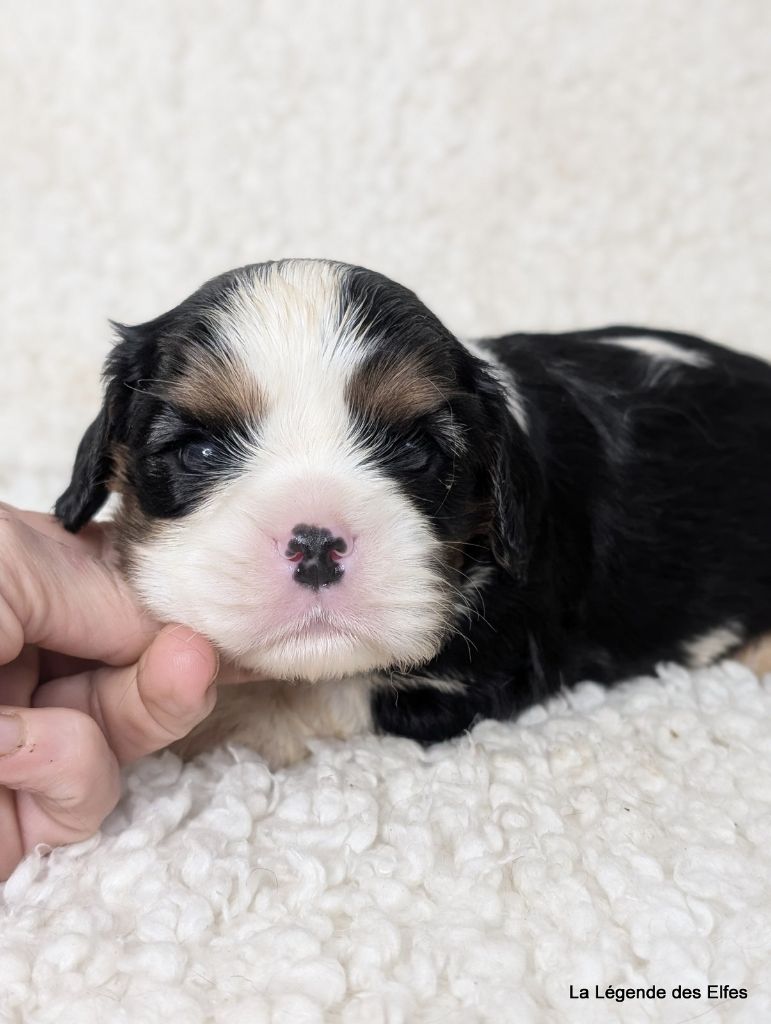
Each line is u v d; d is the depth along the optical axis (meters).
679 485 0.20
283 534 0.14
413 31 0.33
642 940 0.13
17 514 0.17
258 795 0.15
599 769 0.16
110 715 0.15
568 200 0.34
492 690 0.18
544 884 0.14
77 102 0.32
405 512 0.15
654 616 0.20
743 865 0.14
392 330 0.16
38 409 0.31
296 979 0.12
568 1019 0.12
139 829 0.14
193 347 0.16
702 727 0.17
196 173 0.33
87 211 0.33
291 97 0.33
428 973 0.12
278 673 0.15
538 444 0.19
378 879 0.14
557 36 0.33
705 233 0.34
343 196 0.33
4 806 0.14
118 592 0.15
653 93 0.33
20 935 0.13
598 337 0.22
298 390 0.15
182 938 0.13
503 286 0.34
